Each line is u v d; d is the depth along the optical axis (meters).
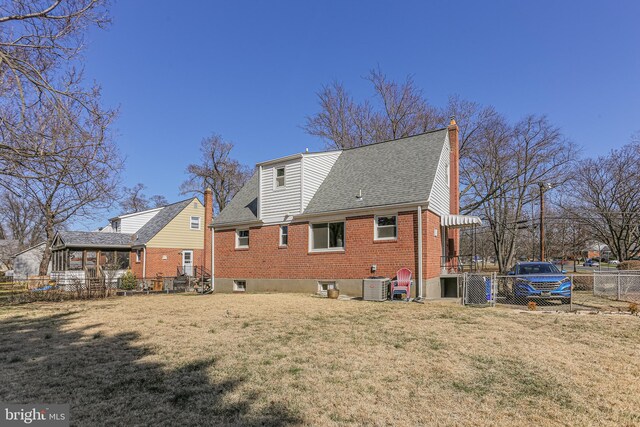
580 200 32.25
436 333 8.10
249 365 5.98
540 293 12.55
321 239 17.33
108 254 34.62
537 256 42.62
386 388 5.05
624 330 8.37
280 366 5.93
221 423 4.07
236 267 20.39
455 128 19.92
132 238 32.75
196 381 5.32
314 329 8.57
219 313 11.05
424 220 14.41
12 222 41.56
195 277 28.61
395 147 19.00
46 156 8.78
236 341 7.52
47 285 19.75
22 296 16.38
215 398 4.73
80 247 29.39
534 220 32.59
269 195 19.25
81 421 4.12
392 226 15.27
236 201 22.84
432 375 5.53
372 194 16.25
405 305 12.37
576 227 35.88
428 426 4.02
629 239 32.78
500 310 11.16
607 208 30.81
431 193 14.99
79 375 5.60
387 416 4.25
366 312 10.89
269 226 19.11
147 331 8.62
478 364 6.03
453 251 20.03
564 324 9.01
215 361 6.20
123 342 7.58
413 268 14.47
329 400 4.66
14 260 37.09
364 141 36.06
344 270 16.25
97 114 9.38
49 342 7.70
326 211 16.77
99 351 6.91
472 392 4.93
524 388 5.06
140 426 4.01
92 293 17.53
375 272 15.34
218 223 21.34
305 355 6.51
